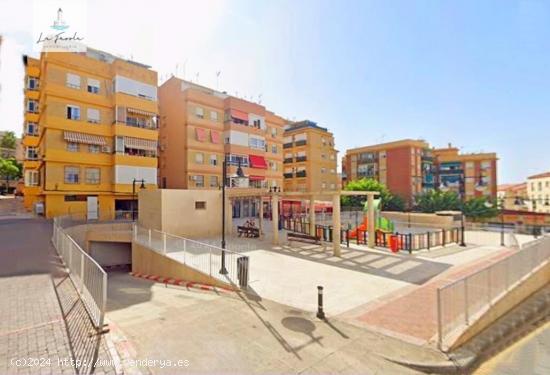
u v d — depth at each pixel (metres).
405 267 11.14
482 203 40.25
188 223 18.00
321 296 6.49
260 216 18.34
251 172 36.38
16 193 48.03
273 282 9.19
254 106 37.44
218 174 33.72
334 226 13.18
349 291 8.38
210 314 6.51
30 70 31.00
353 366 4.64
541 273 11.47
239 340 5.27
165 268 12.18
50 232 16.22
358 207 36.84
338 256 12.88
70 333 5.01
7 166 49.59
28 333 4.97
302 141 49.72
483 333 6.80
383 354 5.04
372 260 12.20
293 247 14.94
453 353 5.36
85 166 25.94
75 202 25.48
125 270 16.73
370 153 56.75
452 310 6.05
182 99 32.47
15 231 16.47
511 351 6.45
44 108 25.12
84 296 6.45
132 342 4.95
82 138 25.47
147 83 29.19
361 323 6.23
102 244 17.52
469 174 56.12
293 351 4.97
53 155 24.12
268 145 41.06
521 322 8.07
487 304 7.55
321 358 4.80
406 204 46.03
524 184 82.06
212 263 11.19
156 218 17.48
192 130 32.03
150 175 28.72
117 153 26.78
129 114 28.59
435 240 16.73
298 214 31.59
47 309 5.97
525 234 20.28
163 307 7.06
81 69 26.03
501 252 14.22
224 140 35.16
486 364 5.73
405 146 51.75
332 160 52.56
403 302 7.52
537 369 5.86
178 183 32.41
